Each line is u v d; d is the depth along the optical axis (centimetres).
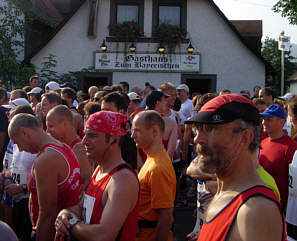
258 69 1341
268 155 339
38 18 1423
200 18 1348
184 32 1339
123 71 1345
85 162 312
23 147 268
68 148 267
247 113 129
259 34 1573
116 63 1341
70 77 1322
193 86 1717
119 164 203
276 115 333
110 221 185
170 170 253
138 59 1337
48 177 244
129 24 1316
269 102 626
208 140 130
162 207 243
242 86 1342
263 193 117
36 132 265
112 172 200
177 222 516
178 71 1336
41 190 244
